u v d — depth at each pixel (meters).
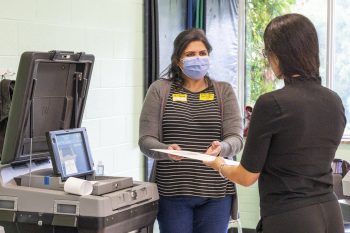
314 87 2.11
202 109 2.92
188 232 2.89
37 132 2.66
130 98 4.09
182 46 2.96
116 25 3.91
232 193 2.96
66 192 2.42
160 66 4.32
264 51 2.21
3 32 3.01
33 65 2.45
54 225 2.40
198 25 4.85
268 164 2.11
